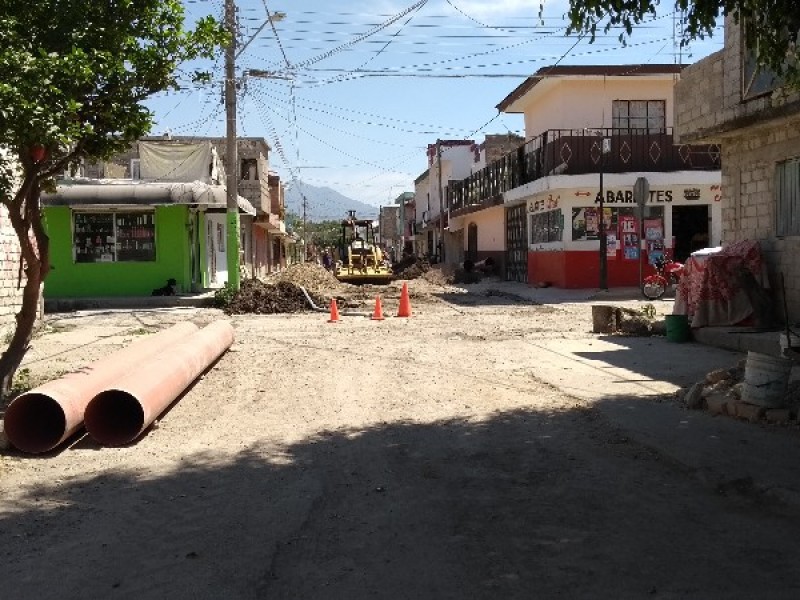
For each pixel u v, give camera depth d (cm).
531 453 680
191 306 2253
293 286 2284
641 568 438
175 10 806
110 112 804
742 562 445
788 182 1222
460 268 3878
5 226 1511
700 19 734
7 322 1517
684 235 2688
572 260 2652
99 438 731
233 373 1119
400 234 9206
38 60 687
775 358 753
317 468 649
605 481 598
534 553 462
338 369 1142
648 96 2825
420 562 452
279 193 5062
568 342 1390
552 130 2727
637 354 1212
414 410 865
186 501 570
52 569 450
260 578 433
